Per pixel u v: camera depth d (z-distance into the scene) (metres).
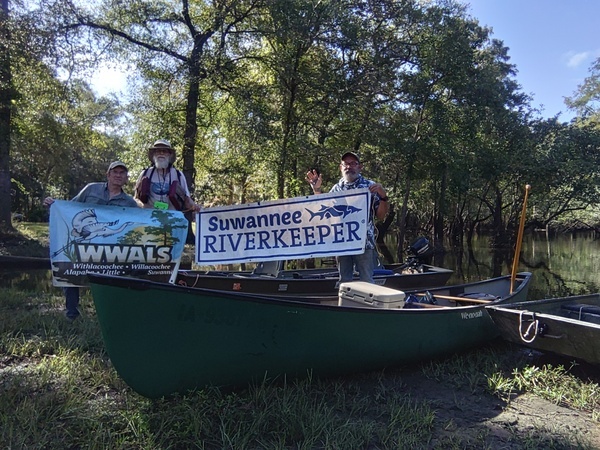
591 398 4.05
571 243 32.56
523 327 4.69
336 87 16.28
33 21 13.70
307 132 17.81
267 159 16.11
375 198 5.25
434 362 4.96
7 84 15.23
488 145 25.48
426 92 19.05
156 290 3.27
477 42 21.19
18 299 7.25
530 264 19.16
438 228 27.83
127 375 3.41
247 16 15.75
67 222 4.22
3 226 17.80
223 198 19.58
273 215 4.93
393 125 19.27
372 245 5.29
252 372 3.75
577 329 4.19
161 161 5.18
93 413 3.35
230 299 3.50
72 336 5.07
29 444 2.95
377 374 4.54
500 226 32.28
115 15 15.16
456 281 13.87
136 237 4.35
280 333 3.75
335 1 15.32
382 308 4.37
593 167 26.38
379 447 3.15
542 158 26.20
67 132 20.12
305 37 15.34
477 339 5.25
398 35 18.72
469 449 3.18
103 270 4.26
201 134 18.34
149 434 3.08
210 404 3.52
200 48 15.81
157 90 16.48
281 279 7.09
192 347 3.48
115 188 5.10
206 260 4.91
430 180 24.70
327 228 4.94
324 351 3.99
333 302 5.71
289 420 3.31
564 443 3.27
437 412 3.77
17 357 4.55
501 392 4.20
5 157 17.78
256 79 17.72
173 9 16.16
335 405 3.72
